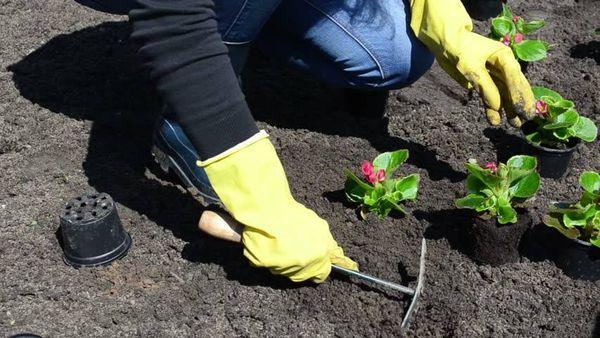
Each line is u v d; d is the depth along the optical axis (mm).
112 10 1669
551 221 1592
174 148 1670
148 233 1674
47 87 2002
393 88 1853
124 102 1965
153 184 1770
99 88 2002
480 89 1635
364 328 1536
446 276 1614
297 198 1741
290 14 1758
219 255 1637
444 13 1673
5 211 1722
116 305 1567
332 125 1918
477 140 1885
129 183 1770
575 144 1781
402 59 1780
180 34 1347
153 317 1554
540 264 1643
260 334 1532
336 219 1706
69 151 1845
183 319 1551
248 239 1475
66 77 2029
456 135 1899
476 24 2242
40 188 1765
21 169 1807
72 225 1577
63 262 1632
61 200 1740
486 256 1622
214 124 1388
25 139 1872
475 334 1536
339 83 1849
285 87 2025
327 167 1811
